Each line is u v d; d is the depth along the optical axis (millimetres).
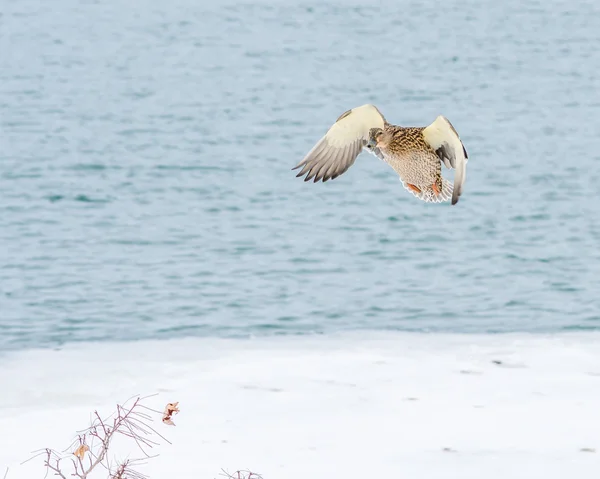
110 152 32062
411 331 14055
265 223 23500
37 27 65688
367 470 8500
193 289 17594
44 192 26500
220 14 71062
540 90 45219
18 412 9930
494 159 31844
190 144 33594
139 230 22656
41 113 39219
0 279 18297
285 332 14586
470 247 21422
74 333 14648
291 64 52406
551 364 11469
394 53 55969
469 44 58875
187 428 9453
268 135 35375
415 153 7730
